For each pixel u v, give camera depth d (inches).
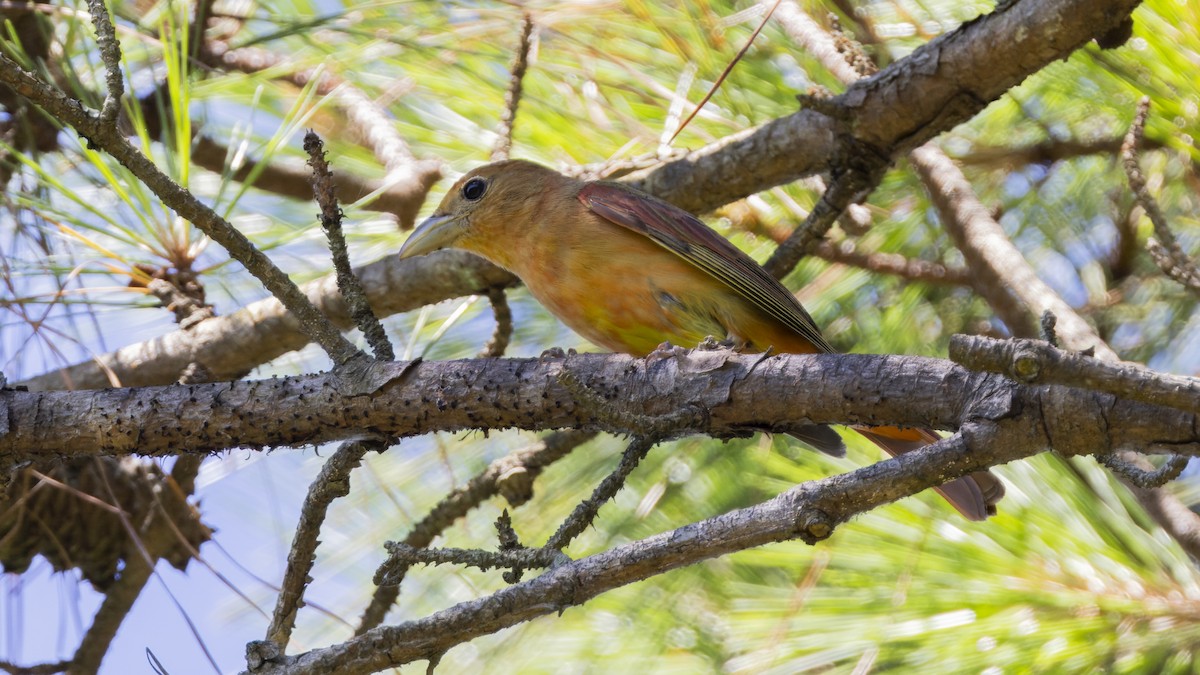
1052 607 303.9
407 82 385.7
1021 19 284.4
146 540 363.6
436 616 205.6
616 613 363.9
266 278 238.5
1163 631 295.7
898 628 310.0
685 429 225.3
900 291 375.6
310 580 235.1
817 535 195.5
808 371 218.8
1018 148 375.2
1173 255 277.6
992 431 195.5
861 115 308.7
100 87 357.4
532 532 369.4
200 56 392.2
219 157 385.4
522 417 236.5
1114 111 352.5
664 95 366.3
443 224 342.0
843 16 369.4
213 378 362.9
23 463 255.1
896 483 195.9
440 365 241.8
